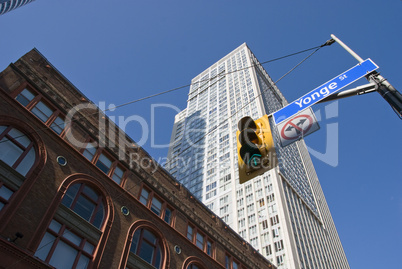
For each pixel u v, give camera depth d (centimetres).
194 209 3122
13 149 1816
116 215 2203
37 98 2152
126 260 2069
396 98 777
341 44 1052
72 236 1858
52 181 1897
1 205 1603
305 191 9925
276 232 6731
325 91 898
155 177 2838
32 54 2311
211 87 13362
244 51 14288
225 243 3238
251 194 7838
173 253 2498
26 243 1583
